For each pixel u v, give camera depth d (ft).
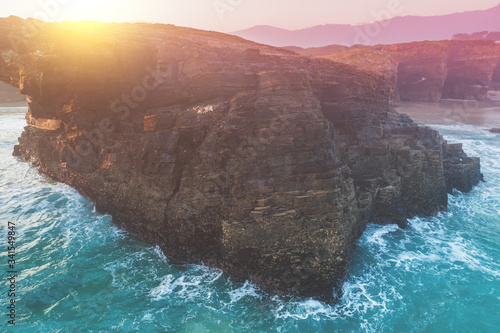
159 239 58.85
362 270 56.13
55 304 46.03
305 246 50.11
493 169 108.99
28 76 67.21
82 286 49.83
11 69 74.33
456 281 53.62
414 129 87.76
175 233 55.67
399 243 64.90
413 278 54.34
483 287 52.08
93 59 62.13
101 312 44.98
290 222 50.65
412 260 59.26
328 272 49.67
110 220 69.36
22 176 91.04
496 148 129.49
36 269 53.42
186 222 54.39
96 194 71.92
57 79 63.41
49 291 48.39
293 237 50.31
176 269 54.70
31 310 44.68
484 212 79.51
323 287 49.88
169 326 43.09
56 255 57.26
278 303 47.93
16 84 83.97
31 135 99.66
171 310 45.73
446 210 80.02
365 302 48.75
